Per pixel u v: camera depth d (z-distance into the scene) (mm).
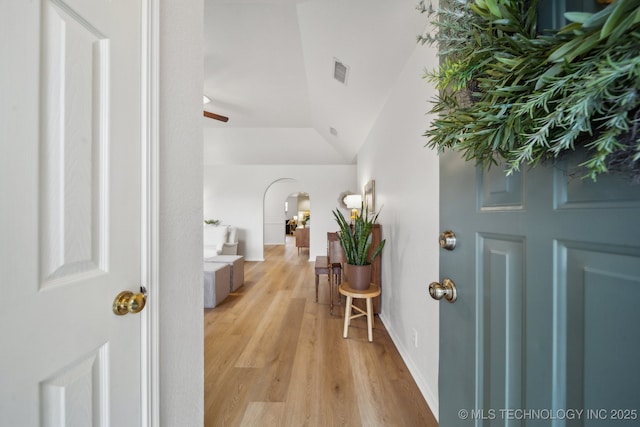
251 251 6602
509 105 412
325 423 1417
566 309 467
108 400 622
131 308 662
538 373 519
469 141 523
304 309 3176
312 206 6473
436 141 605
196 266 1029
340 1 1735
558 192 480
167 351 872
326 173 6484
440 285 872
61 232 514
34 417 464
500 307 626
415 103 1824
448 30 537
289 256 7230
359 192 5055
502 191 627
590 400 426
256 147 5855
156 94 781
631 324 371
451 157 845
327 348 2213
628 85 300
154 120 773
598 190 412
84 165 564
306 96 3793
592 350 424
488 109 473
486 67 481
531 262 539
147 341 753
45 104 487
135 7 712
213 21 2230
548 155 462
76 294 543
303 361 2012
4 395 423
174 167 902
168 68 875
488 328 668
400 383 1745
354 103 3182
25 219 453
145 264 746
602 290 408
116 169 647
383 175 2900
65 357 519
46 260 487
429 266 1588
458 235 802
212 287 3223
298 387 1707
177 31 922
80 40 551
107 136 621
